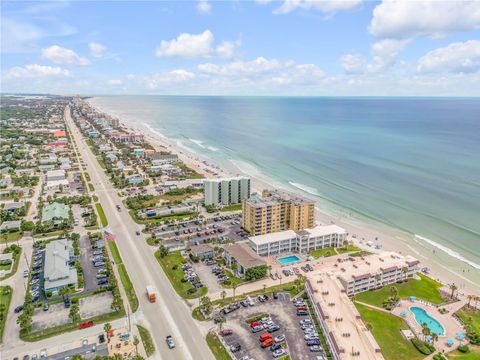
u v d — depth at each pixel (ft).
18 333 425.69
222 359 387.14
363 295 521.24
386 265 564.71
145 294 506.89
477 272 601.21
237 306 480.23
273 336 425.28
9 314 461.78
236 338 420.36
